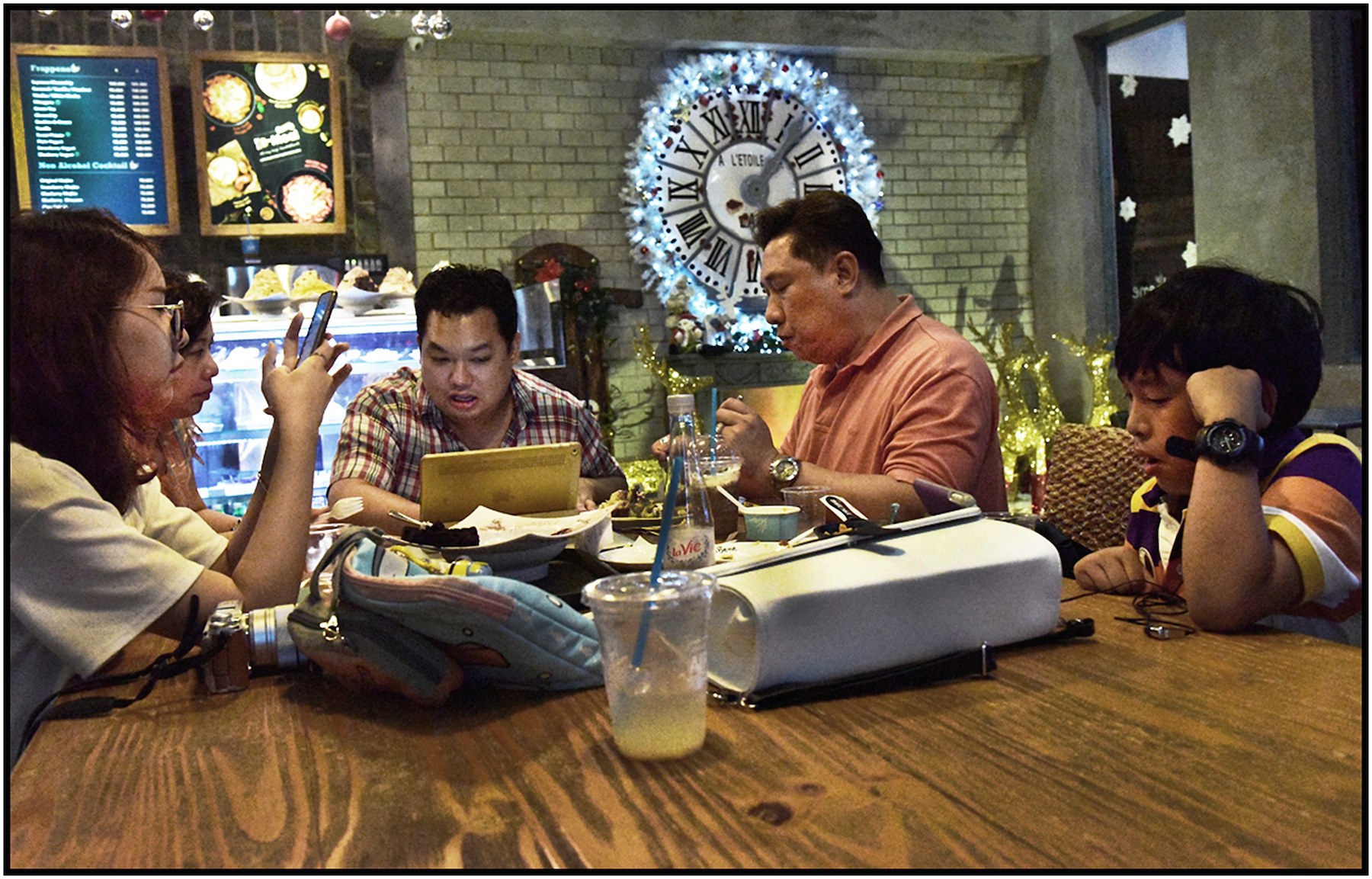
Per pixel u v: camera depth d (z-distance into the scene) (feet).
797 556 3.48
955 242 23.04
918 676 3.33
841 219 6.85
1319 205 17.01
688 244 20.63
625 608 2.70
